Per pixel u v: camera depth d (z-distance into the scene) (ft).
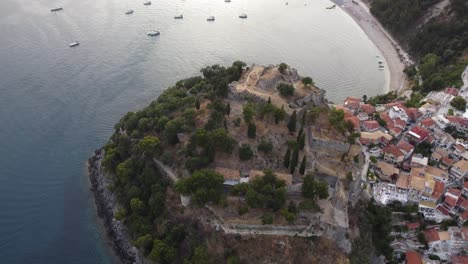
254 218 395.75
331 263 383.04
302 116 493.77
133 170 481.87
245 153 435.53
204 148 444.55
